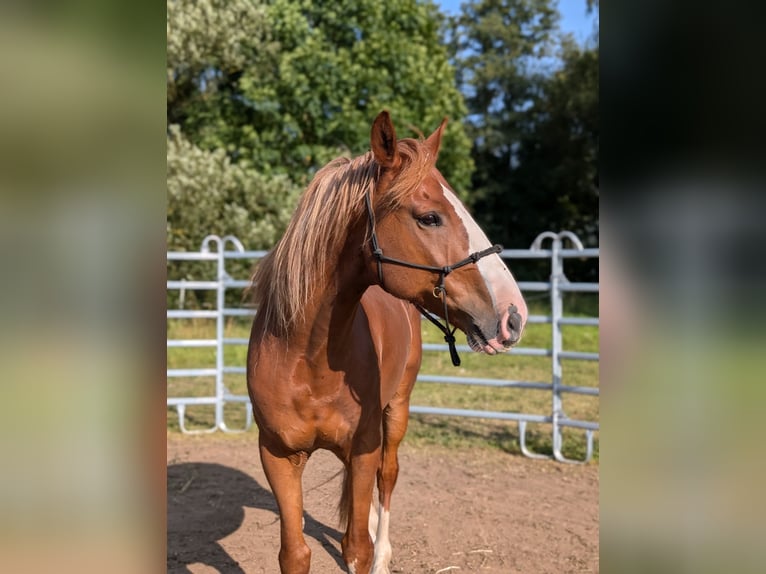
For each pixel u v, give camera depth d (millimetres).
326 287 2258
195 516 4102
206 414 7098
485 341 2068
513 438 6016
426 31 16406
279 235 12922
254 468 5148
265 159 14258
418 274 2145
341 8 14859
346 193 2240
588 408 7035
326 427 2361
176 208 12375
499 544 3674
